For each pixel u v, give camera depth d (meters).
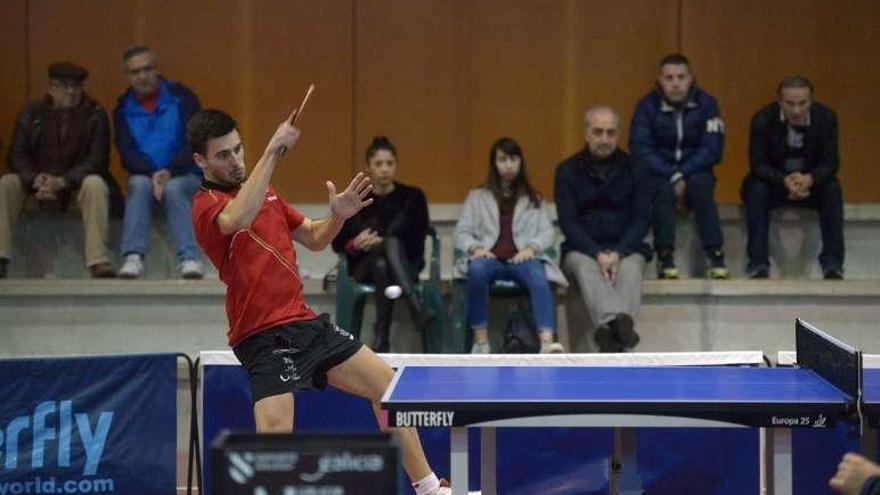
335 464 5.42
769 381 9.01
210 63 17.44
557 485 11.35
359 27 17.53
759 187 15.83
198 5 17.38
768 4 17.61
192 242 15.38
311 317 9.47
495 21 17.58
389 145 14.84
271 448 5.43
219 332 15.12
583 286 14.61
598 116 14.95
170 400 11.30
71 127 15.66
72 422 11.16
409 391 8.48
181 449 14.25
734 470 11.31
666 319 15.34
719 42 17.64
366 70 17.56
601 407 7.98
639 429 11.30
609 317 14.34
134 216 15.34
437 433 11.30
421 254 14.97
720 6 17.61
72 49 17.27
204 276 16.33
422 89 17.59
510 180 15.06
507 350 14.39
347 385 9.52
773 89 17.69
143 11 17.31
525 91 17.61
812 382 8.95
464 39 17.59
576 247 14.94
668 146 15.98
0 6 17.12
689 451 11.30
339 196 9.58
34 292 14.94
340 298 14.55
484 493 9.57
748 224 15.88
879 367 10.30
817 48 17.66
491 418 8.00
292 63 17.53
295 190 17.59
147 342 15.08
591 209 15.26
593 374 9.52
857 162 17.75
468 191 17.62
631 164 15.19
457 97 17.59
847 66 17.67
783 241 16.56
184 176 15.52
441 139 17.62
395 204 14.84
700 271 16.47
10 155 15.70
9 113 17.19
